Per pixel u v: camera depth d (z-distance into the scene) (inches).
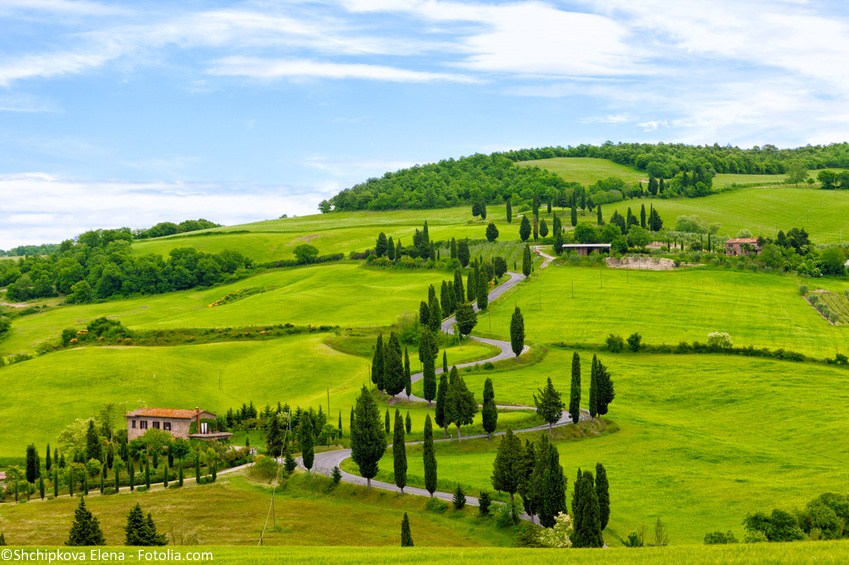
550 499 4822.8
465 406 7052.2
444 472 6176.2
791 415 7480.3
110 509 5733.3
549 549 3720.5
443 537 4955.7
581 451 6766.7
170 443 7175.2
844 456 6441.9
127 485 6368.1
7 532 5260.8
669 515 5196.9
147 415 7785.4
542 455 5054.1
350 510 5565.9
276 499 5871.1
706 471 6117.1
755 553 3267.7
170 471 6707.7
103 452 6968.5
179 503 5802.2
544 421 7431.1
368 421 5954.7
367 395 6151.6
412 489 5797.2
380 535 5012.3
